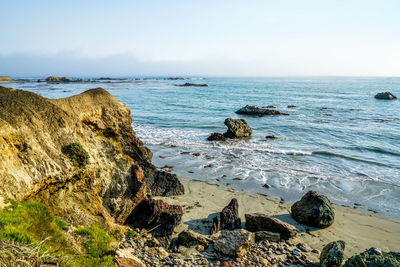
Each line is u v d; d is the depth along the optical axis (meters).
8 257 5.24
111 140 14.31
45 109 11.12
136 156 16.55
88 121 13.38
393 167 23.97
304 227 14.48
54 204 9.67
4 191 7.96
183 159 25.81
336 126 42.19
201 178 21.22
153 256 10.59
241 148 29.77
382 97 84.62
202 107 63.69
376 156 27.27
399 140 33.41
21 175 8.63
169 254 11.00
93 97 14.31
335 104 71.12
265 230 13.48
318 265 10.91
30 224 7.64
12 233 6.64
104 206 12.43
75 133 11.70
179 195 17.94
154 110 58.38
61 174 9.92
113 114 14.83
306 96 93.56
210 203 16.80
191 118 48.84
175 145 30.69
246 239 11.32
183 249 11.55
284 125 43.03
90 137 12.52
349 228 14.56
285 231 13.02
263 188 19.50
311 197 15.25
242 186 19.81
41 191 9.40
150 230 12.50
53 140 10.66
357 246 12.90
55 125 11.03
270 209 16.41
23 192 8.51
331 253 10.59
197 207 16.14
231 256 10.92
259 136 36.12
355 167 23.97
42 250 6.81
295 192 18.98
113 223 11.95
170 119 47.56
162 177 18.11
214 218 13.93
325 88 141.62
